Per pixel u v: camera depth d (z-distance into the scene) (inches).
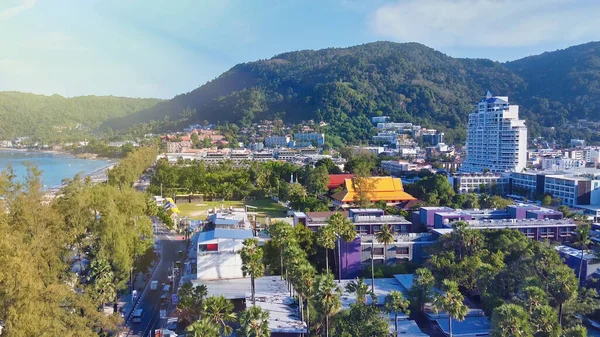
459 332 4151.1
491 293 4503.0
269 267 5856.3
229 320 3917.3
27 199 4498.0
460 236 5497.1
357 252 5757.9
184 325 4411.9
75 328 3398.1
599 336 4148.6
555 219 7032.5
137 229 5989.2
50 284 3545.8
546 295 3954.2
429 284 4510.3
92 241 5300.2
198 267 5526.6
